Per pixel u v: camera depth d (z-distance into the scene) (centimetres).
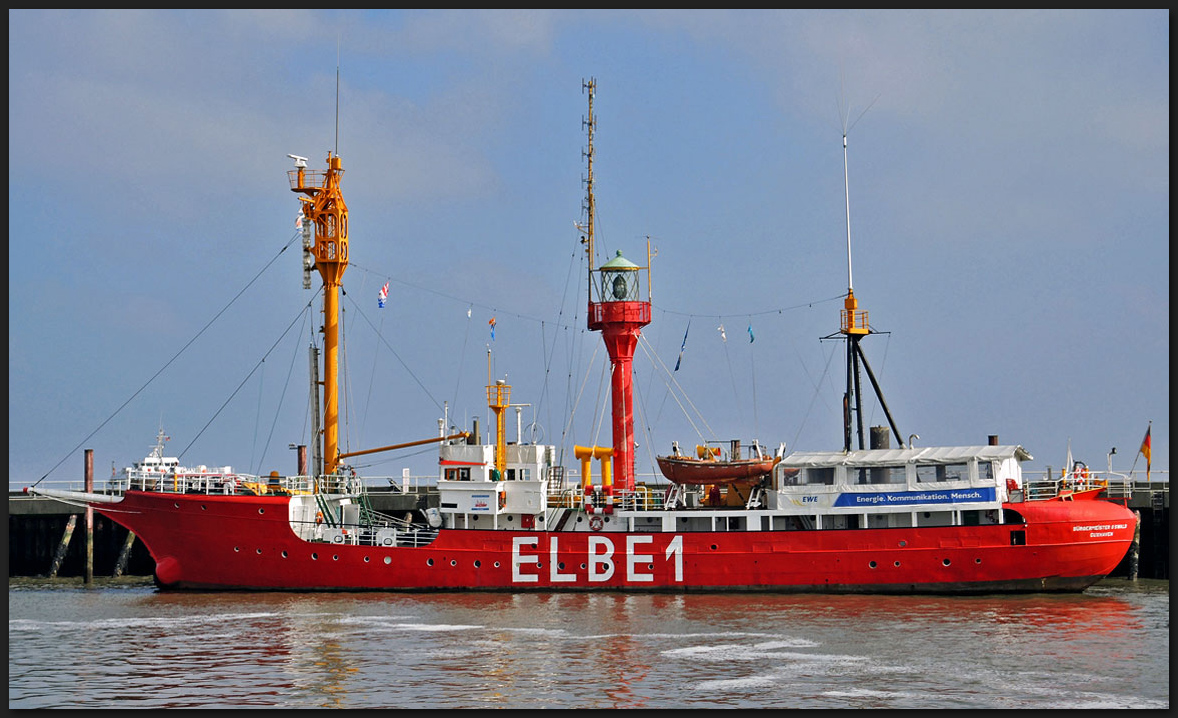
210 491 8212
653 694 5162
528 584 7794
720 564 7675
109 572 9500
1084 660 5738
